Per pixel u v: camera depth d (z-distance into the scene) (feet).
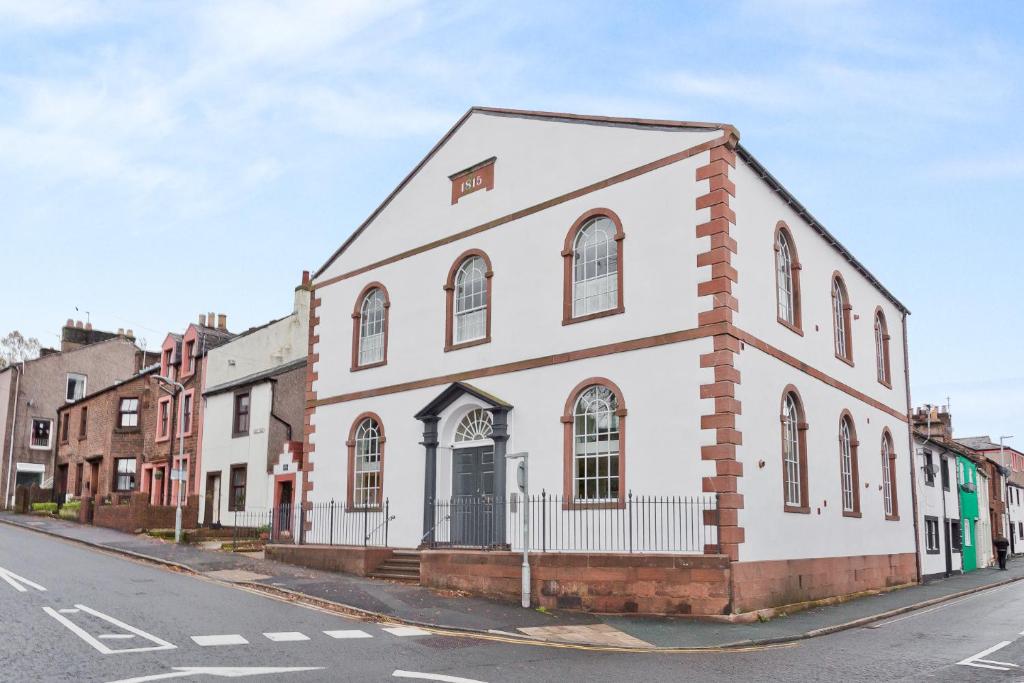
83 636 36.83
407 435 71.41
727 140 55.26
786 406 61.21
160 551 74.33
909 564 84.99
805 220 68.39
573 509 57.67
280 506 86.94
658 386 55.26
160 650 34.76
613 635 43.93
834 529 66.33
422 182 75.31
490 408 63.87
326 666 33.17
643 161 59.16
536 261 64.34
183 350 113.50
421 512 68.85
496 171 68.95
